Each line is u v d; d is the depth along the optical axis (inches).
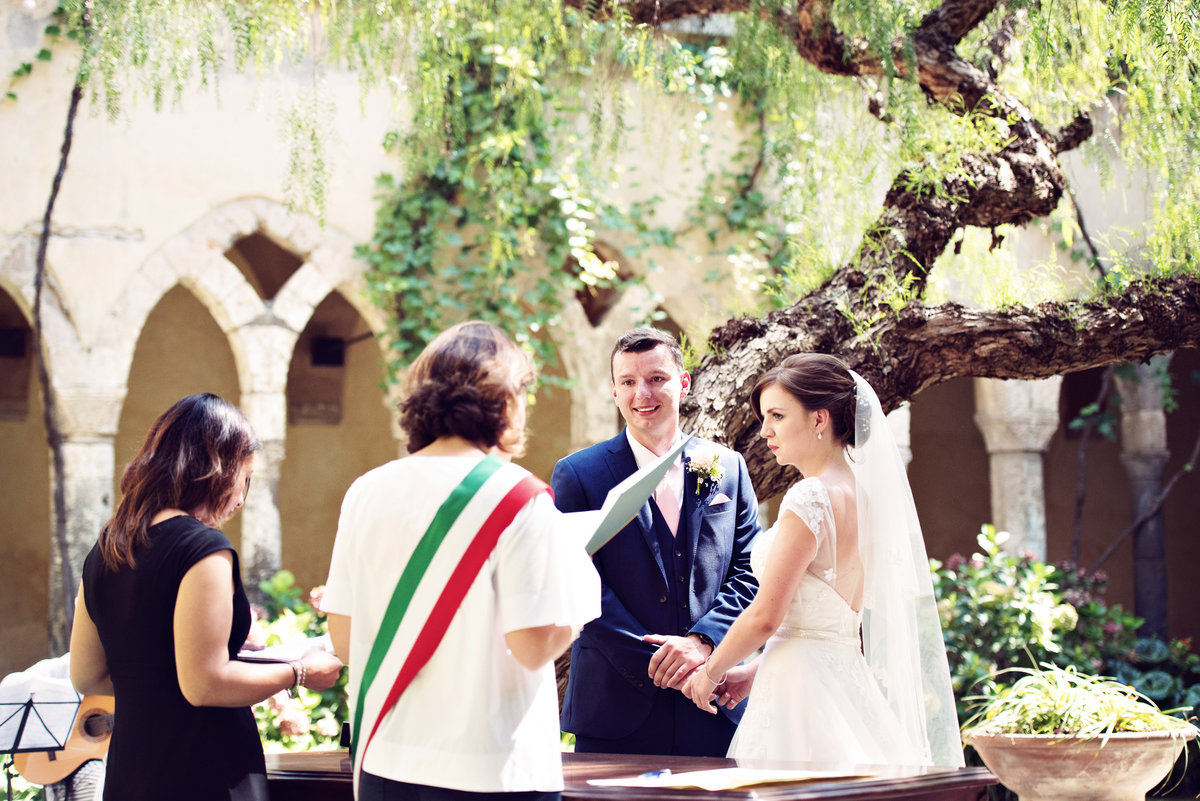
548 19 185.2
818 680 110.9
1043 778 148.7
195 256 278.7
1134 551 366.3
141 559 90.2
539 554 75.3
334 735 210.2
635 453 131.6
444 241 292.7
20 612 381.1
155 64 171.0
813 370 118.0
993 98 176.9
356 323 429.1
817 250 187.5
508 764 74.0
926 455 466.9
